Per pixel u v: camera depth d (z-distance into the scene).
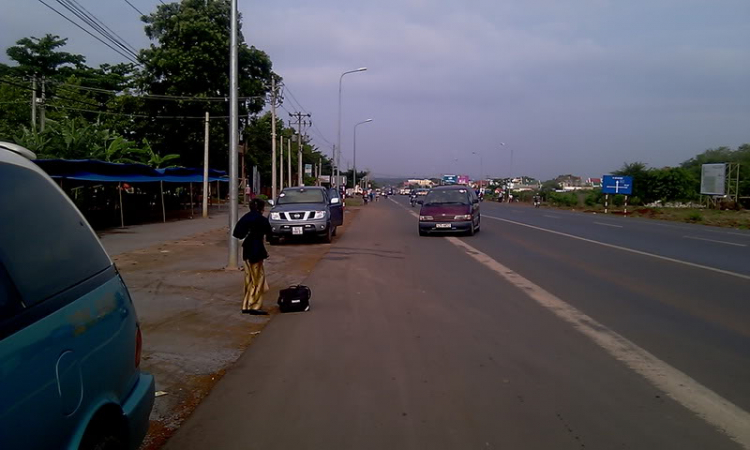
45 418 2.49
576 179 170.88
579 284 11.34
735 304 9.38
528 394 5.40
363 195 65.06
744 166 60.47
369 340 7.31
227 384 5.78
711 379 5.80
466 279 12.05
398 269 13.61
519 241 20.28
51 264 2.93
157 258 15.25
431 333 7.62
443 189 23.61
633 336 7.43
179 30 40.47
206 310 9.15
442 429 4.64
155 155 37.66
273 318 8.65
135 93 43.94
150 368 6.34
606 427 4.66
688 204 60.50
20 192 2.94
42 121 30.84
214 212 38.91
